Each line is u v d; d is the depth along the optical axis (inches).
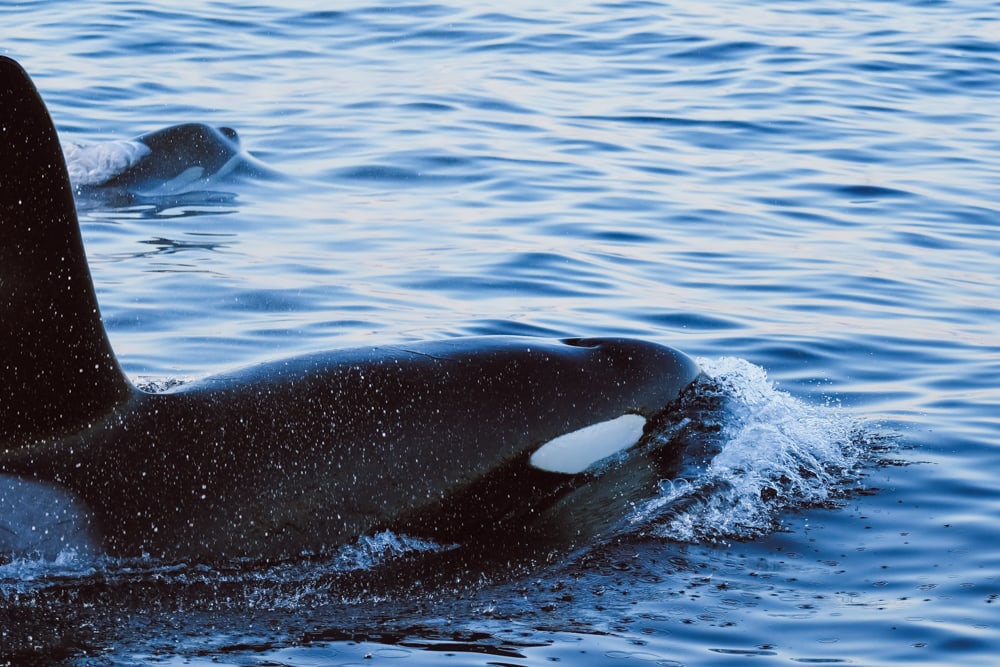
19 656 840.3
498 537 1032.2
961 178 2317.9
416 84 2847.0
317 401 1003.3
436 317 1571.1
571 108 2711.6
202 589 926.4
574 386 1114.1
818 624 901.2
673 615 916.0
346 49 3147.1
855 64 3157.0
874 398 1373.0
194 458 951.6
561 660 847.7
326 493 979.9
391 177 2215.8
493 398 1066.1
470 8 3602.4
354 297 1635.1
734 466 1151.0
